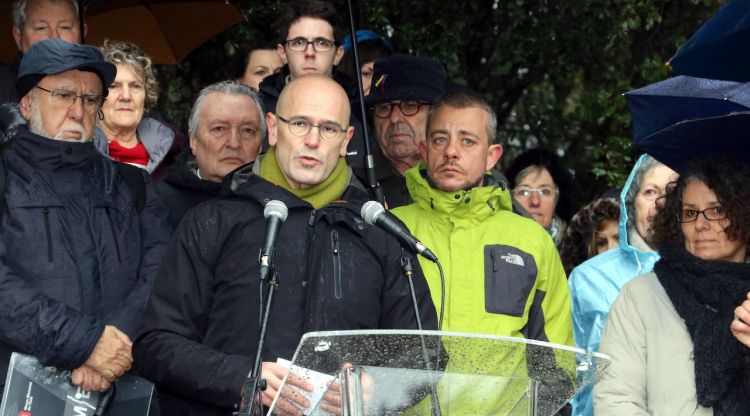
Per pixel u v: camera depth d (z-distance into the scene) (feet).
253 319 18.81
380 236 19.66
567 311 22.45
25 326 19.56
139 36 30.07
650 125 20.98
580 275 25.73
